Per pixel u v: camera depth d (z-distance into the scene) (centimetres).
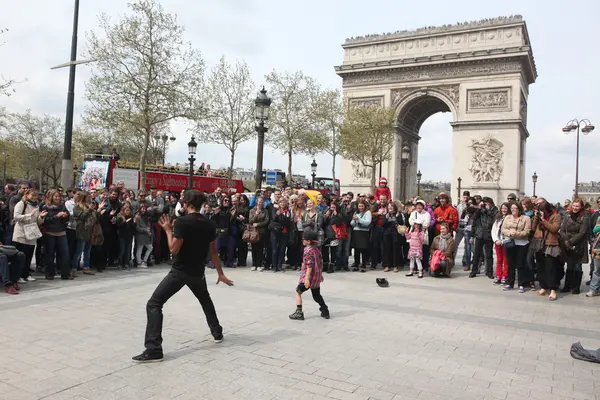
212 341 841
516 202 1477
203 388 634
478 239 1720
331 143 5569
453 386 664
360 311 1112
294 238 1750
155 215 1714
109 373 681
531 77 5766
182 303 1137
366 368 725
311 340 865
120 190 1714
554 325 1035
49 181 9131
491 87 5069
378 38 5722
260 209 1738
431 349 832
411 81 5503
